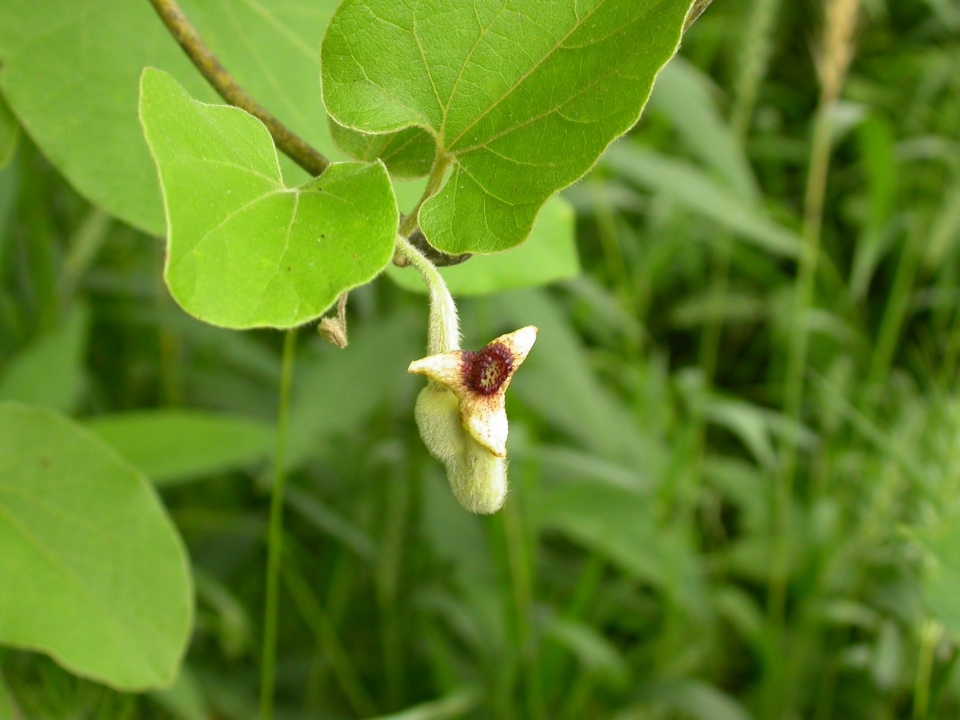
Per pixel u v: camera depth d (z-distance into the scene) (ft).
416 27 1.13
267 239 1.03
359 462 2.66
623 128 1.10
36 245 2.28
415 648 2.52
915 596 2.36
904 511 2.40
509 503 2.21
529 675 2.28
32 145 2.12
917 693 1.95
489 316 2.41
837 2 2.71
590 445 2.58
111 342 2.89
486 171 1.13
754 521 2.75
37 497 1.54
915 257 3.07
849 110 2.77
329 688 2.50
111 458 1.55
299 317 1.01
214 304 1.00
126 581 1.54
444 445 1.13
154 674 1.53
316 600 2.66
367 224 1.04
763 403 3.50
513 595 2.22
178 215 1.01
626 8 1.10
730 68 3.65
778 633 2.47
